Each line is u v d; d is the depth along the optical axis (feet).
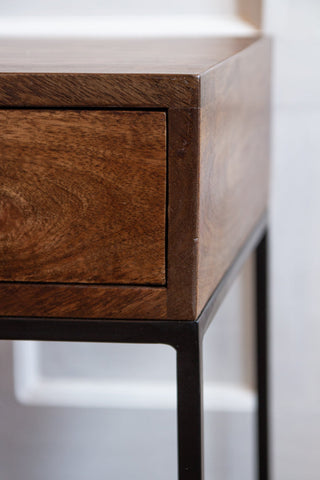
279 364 3.70
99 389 3.84
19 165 1.82
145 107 1.75
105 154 1.79
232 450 3.84
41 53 2.42
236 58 2.25
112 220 1.83
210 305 2.01
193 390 1.89
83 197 1.83
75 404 3.84
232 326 3.72
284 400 3.74
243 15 3.39
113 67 1.90
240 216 2.48
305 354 3.68
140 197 1.81
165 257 1.84
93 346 3.81
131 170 1.79
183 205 1.80
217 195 2.04
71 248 1.86
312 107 3.44
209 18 3.41
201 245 1.86
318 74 3.39
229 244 2.29
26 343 3.83
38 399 3.84
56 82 1.76
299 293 3.63
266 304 3.48
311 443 3.77
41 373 3.88
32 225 1.86
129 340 1.89
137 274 1.86
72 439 3.88
